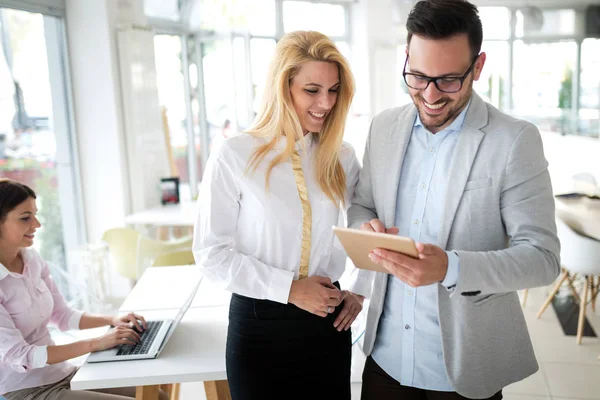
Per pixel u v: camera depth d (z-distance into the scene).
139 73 4.67
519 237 1.32
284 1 7.07
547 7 7.23
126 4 4.56
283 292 1.53
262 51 6.97
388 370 1.61
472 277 1.23
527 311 4.22
